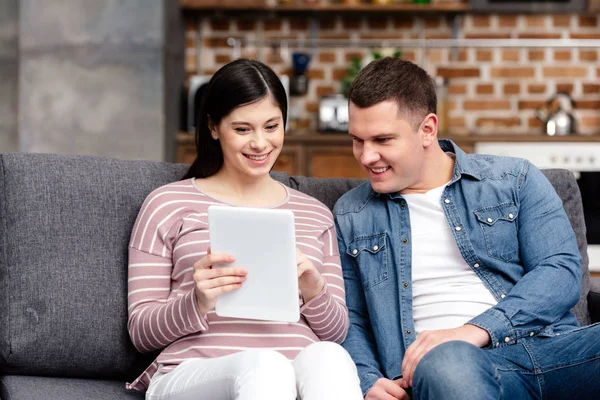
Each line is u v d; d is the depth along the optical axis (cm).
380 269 203
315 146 479
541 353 184
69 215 194
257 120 194
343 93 521
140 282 188
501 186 205
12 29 482
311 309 186
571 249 198
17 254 188
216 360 168
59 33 473
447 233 202
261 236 167
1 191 192
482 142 478
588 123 532
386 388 175
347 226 211
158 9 468
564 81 530
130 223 202
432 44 530
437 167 208
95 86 473
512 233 202
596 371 180
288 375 157
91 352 190
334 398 155
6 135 486
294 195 209
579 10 521
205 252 188
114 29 470
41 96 476
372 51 531
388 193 208
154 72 470
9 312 185
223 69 198
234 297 172
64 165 200
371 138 197
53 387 179
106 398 175
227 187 204
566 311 195
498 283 199
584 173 475
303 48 535
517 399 177
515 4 521
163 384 173
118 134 473
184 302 175
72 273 191
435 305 197
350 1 526
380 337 198
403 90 197
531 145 476
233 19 535
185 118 519
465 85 533
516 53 531
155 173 211
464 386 151
